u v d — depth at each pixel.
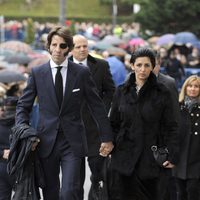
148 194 20.45
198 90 24.52
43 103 20.31
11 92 32.03
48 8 194.00
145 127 20.14
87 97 20.69
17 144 19.89
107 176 20.78
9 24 140.75
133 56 20.27
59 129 20.14
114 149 20.53
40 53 78.94
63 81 20.31
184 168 24.30
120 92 20.50
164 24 106.88
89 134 24.11
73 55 25.08
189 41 76.50
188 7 104.88
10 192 23.55
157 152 20.05
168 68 54.38
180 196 24.88
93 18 178.00
